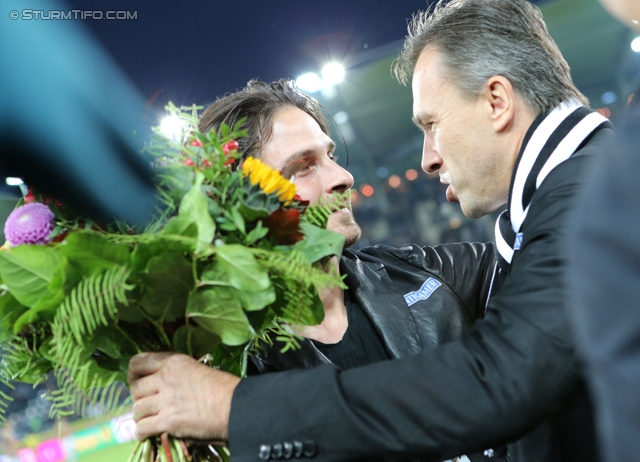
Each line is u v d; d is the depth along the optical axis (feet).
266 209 3.17
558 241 2.95
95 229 3.30
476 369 2.83
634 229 1.50
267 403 3.01
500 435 2.80
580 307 1.61
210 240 2.93
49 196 3.45
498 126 3.64
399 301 4.49
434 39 3.90
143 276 3.04
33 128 10.02
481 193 3.83
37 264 3.07
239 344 3.34
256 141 4.60
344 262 4.60
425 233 28.30
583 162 3.14
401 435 2.83
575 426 3.08
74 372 3.18
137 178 3.40
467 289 4.79
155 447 3.32
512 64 3.62
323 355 4.14
